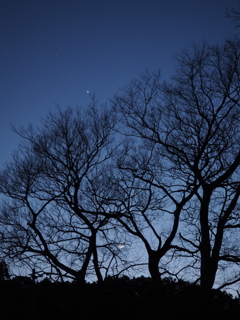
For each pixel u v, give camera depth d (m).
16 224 22.95
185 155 21.88
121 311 18.47
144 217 22.92
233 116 21.80
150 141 23.53
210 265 19.66
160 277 20.39
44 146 23.14
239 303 19.52
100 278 20.55
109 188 23.16
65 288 19.09
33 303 18.19
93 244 21.47
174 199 22.55
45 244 21.72
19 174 23.33
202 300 18.42
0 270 19.42
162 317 18.58
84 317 17.72
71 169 22.39
